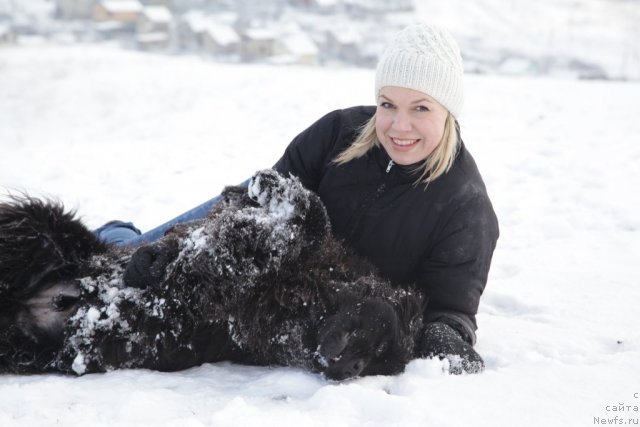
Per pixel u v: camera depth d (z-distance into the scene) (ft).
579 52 331.98
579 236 29.53
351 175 18.79
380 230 18.54
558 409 13.92
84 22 307.78
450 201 18.12
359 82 84.02
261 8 346.54
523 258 26.63
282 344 17.04
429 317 17.93
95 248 18.25
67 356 16.37
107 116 84.17
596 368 16.22
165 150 51.88
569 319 20.48
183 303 16.53
